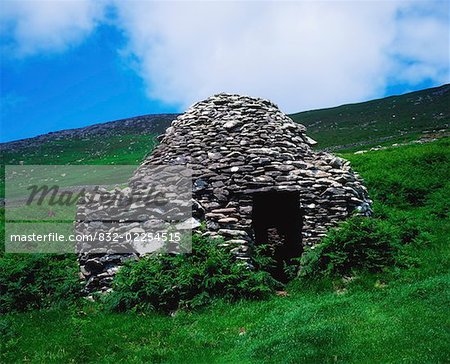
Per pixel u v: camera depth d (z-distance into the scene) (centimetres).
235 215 1565
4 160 9744
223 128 1778
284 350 958
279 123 1859
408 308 1097
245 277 1338
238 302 1282
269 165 1633
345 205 1585
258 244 1912
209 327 1150
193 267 1327
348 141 8719
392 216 1905
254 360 950
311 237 1562
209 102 1955
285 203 1839
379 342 940
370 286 1295
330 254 1405
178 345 1067
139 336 1126
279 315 1170
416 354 870
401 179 2562
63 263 1670
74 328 1201
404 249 1523
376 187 2577
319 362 891
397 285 1284
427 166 2873
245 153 1684
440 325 983
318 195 1595
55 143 11838
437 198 2245
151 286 1288
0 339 1155
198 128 1825
